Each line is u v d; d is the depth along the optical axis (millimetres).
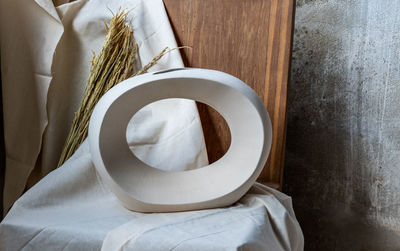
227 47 1515
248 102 1091
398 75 1528
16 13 1517
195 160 1383
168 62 1511
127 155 1140
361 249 1657
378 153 1593
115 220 1049
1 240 1029
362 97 1598
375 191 1610
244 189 1135
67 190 1190
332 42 1626
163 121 1421
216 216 1044
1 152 1673
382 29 1538
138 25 1539
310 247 1751
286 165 1760
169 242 900
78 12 1559
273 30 1457
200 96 1138
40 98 1522
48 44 1500
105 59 1455
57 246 979
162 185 1136
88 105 1434
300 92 1705
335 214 1690
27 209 1101
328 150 1678
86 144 1298
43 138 1565
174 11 1566
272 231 1057
